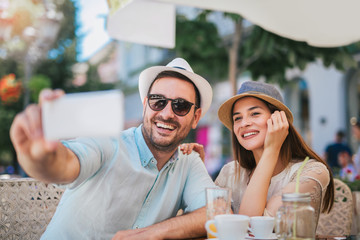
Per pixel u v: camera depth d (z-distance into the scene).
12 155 8.45
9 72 8.23
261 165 1.85
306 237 1.14
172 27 2.29
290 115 2.05
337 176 3.35
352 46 5.33
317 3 2.10
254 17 2.35
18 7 5.29
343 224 2.36
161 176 1.79
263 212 1.77
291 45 4.50
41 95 0.84
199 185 1.86
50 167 1.14
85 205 1.63
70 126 0.83
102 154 1.59
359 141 8.93
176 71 1.77
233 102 2.13
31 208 2.15
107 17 2.13
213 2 2.13
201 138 13.55
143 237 1.49
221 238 1.17
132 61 17.58
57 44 9.35
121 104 0.83
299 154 2.09
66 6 9.24
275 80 5.26
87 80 10.76
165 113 1.70
